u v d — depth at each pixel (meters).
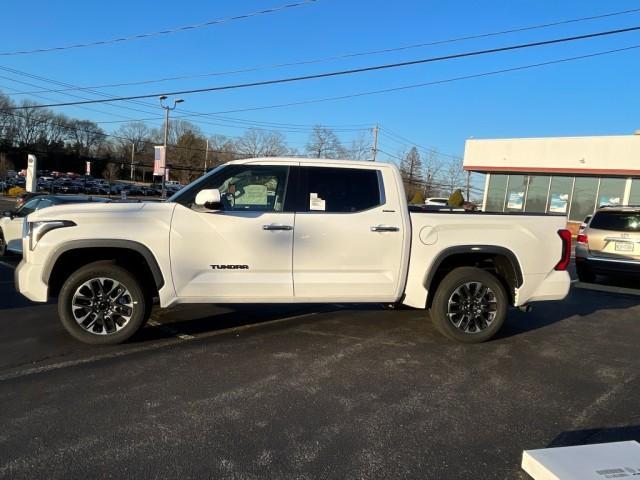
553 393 4.36
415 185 73.69
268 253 5.16
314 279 5.27
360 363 4.94
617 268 9.98
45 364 4.66
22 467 2.99
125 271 5.09
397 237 5.39
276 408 3.88
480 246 5.53
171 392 4.11
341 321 6.47
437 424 3.70
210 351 5.14
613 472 2.95
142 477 2.93
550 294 5.79
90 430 3.45
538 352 5.50
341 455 3.23
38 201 10.85
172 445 3.28
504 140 28.75
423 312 7.04
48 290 5.01
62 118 103.62
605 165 25.52
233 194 5.22
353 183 5.44
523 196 28.97
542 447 3.43
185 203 5.16
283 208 5.24
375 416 3.80
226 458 3.15
